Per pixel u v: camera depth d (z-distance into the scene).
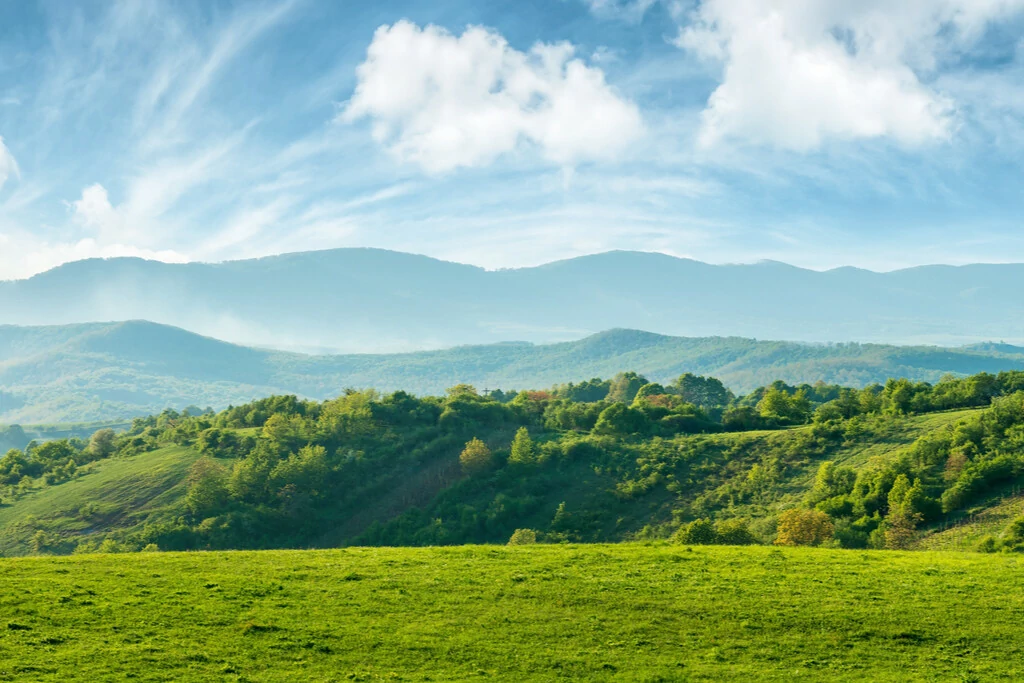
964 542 61.06
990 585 32.62
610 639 27.88
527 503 104.25
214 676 24.22
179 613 28.58
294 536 104.94
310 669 25.09
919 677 25.34
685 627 28.97
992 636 27.94
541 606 30.61
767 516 86.12
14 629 26.23
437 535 99.88
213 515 105.19
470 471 116.56
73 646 25.47
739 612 30.14
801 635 28.30
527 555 37.78
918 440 90.75
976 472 70.94
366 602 30.55
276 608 29.61
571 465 115.62
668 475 107.12
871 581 33.44
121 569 33.44
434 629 28.27
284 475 113.69
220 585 31.59
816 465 100.56
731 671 25.69
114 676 23.72
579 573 34.59
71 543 101.75
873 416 116.88
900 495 72.31
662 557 37.47
